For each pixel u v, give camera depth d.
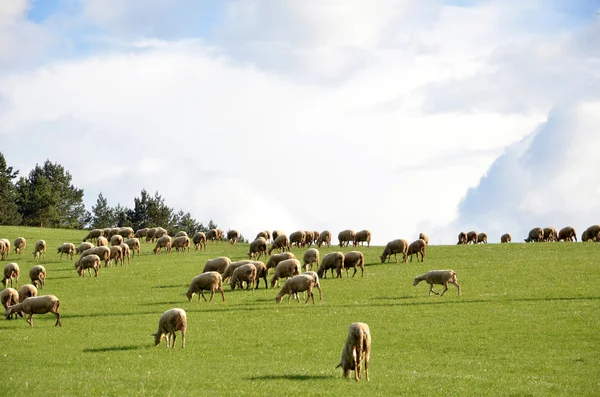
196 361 35.91
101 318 50.94
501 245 89.31
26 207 173.12
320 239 91.19
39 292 64.12
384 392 27.70
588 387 30.33
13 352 38.66
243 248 98.62
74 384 28.28
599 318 45.97
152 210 185.62
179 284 66.88
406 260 76.69
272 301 55.47
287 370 33.12
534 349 38.84
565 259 72.88
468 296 55.47
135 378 29.98
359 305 53.03
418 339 41.81
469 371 33.62
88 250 77.31
